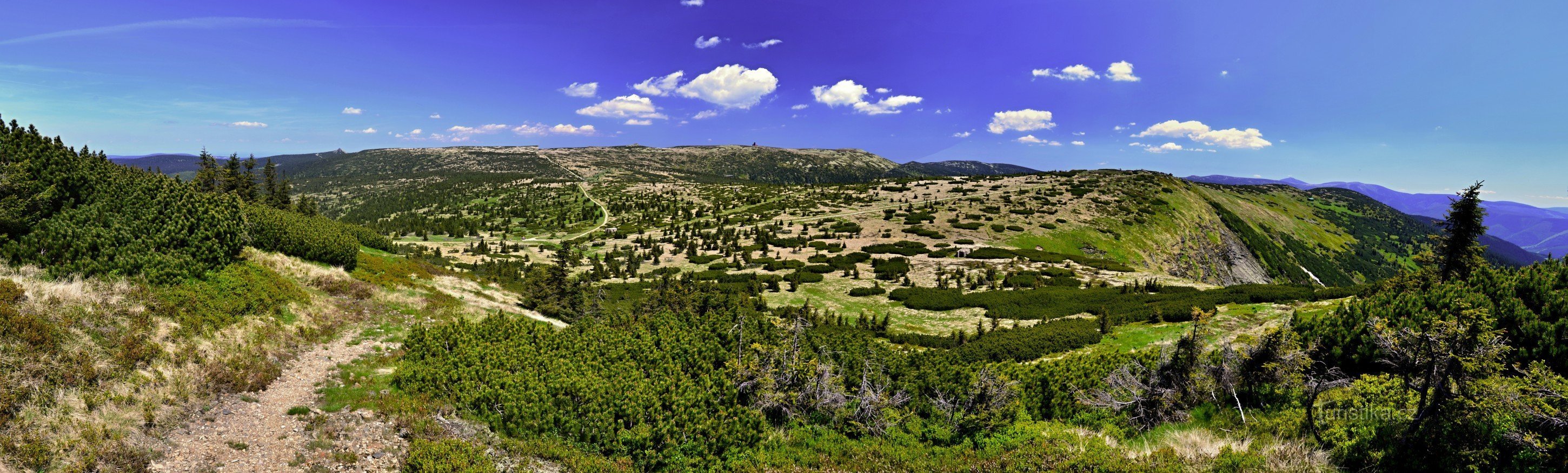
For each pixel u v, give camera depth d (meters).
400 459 12.70
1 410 10.16
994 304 53.91
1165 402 16.44
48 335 12.34
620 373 17.91
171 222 20.55
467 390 16.36
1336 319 18.44
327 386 16.23
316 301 23.59
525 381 16.55
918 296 60.22
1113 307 47.09
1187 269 109.81
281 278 23.44
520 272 84.56
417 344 20.02
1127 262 102.38
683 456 14.52
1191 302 40.84
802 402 17.55
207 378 14.39
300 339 19.66
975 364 22.31
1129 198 139.38
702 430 15.13
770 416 17.64
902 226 113.50
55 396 11.14
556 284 41.31
